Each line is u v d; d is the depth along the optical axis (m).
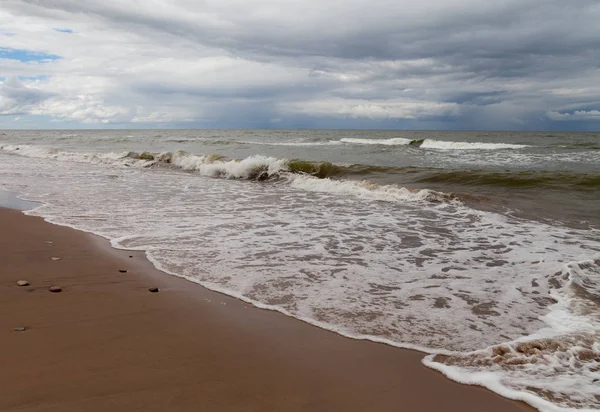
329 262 5.37
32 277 4.56
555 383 2.72
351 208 9.22
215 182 13.48
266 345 3.21
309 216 8.30
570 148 26.34
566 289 4.46
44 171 15.23
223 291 4.34
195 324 3.54
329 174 15.12
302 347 3.21
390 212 8.82
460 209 9.20
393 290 4.44
